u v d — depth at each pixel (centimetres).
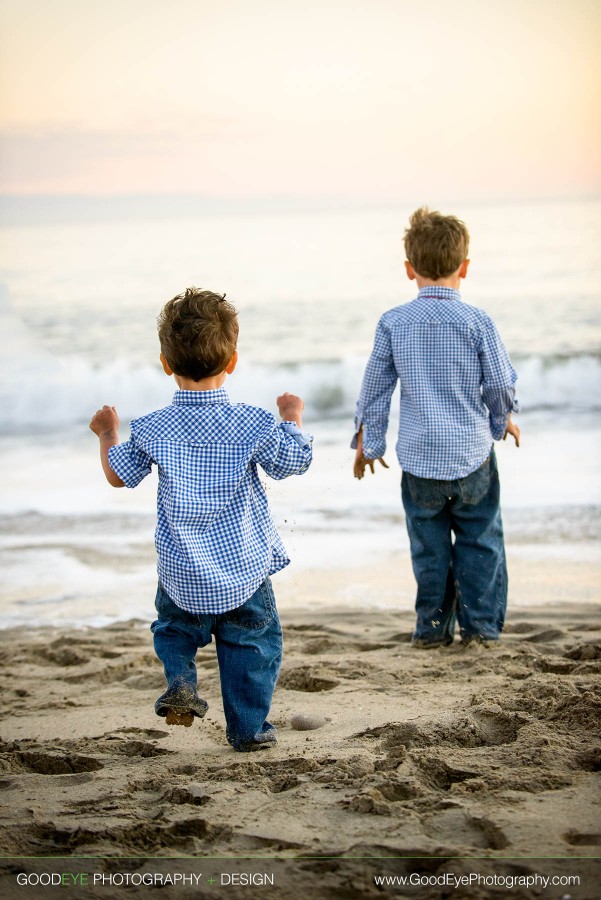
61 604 514
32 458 925
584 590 498
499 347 399
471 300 1827
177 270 2381
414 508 412
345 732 300
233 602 271
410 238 406
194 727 319
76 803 249
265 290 2134
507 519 640
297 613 485
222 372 283
